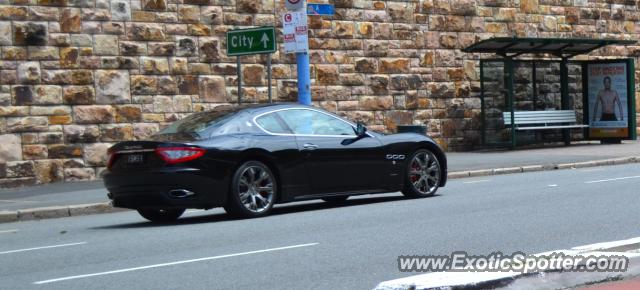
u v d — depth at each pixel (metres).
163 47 21.50
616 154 24.30
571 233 10.73
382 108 25.34
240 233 11.56
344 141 13.98
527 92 28.34
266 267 9.02
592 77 28.70
